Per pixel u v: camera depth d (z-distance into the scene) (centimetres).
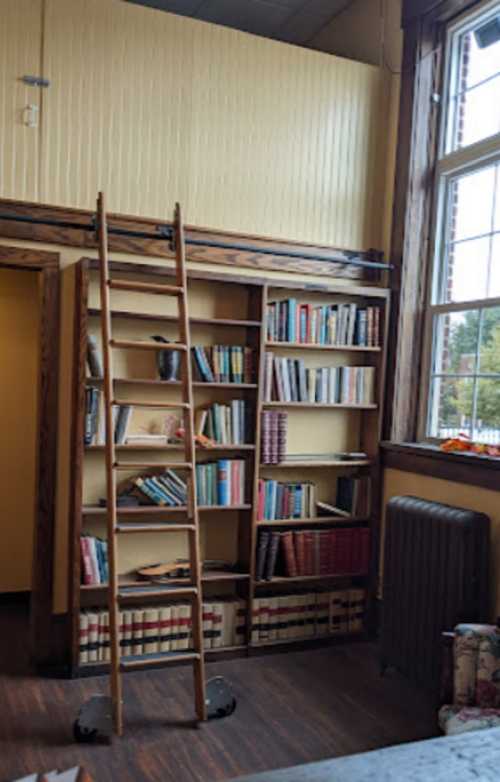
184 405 346
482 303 389
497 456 352
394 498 390
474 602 329
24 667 377
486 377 384
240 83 415
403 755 135
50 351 377
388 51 455
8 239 370
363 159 449
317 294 441
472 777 127
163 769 280
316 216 436
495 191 387
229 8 502
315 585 446
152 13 393
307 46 548
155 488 385
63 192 377
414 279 433
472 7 402
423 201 432
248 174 418
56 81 373
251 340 416
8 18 363
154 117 395
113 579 314
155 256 398
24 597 489
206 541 421
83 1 377
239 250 414
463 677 277
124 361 394
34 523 381
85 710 306
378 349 436
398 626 373
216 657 398
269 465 411
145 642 380
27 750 291
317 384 425
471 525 330
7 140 365
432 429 427
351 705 344
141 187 393
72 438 368
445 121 426
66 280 383
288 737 310
